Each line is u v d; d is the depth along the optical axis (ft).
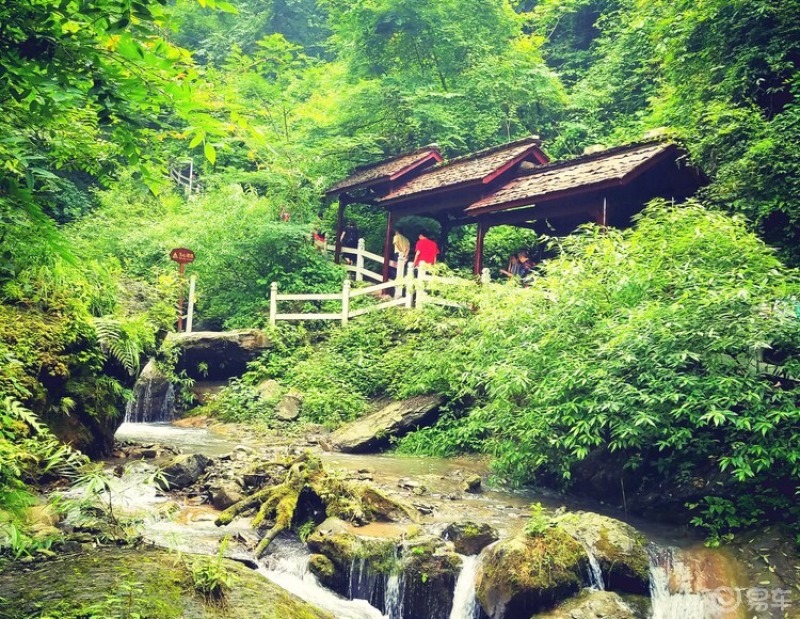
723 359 24.85
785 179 36.63
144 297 42.88
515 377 28.12
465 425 37.35
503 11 78.54
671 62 49.37
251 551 21.98
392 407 40.63
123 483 26.43
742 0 43.42
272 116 68.59
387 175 57.67
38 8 10.03
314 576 21.08
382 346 47.11
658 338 25.44
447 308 46.83
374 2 72.54
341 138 66.95
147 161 13.20
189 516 24.34
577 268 29.27
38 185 16.74
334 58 111.65
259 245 58.29
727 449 25.88
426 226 66.39
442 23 72.59
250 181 68.18
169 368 47.24
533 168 46.75
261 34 108.06
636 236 30.42
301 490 24.43
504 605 19.26
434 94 69.41
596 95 73.77
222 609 15.12
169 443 37.09
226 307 57.93
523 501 28.50
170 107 11.40
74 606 14.14
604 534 21.71
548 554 20.21
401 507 24.94
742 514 23.82
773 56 42.70
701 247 28.76
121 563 16.70
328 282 58.29
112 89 10.52
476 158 53.11
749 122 40.70
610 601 19.53
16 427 22.12
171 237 63.36
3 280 25.63
